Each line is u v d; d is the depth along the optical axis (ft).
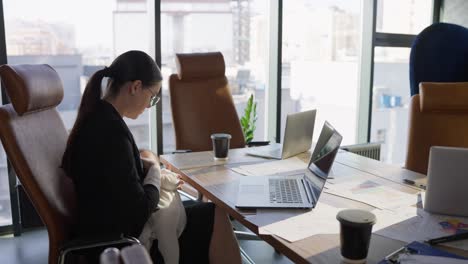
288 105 13.23
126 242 4.43
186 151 8.45
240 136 10.19
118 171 4.81
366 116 14.62
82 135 4.87
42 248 9.51
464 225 4.34
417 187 5.72
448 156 4.62
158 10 10.91
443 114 7.22
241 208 4.89
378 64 14.52
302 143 7.68
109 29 10.75
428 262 3.43
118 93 5.31
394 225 4.34
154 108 11.37
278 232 4.17
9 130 4.60
